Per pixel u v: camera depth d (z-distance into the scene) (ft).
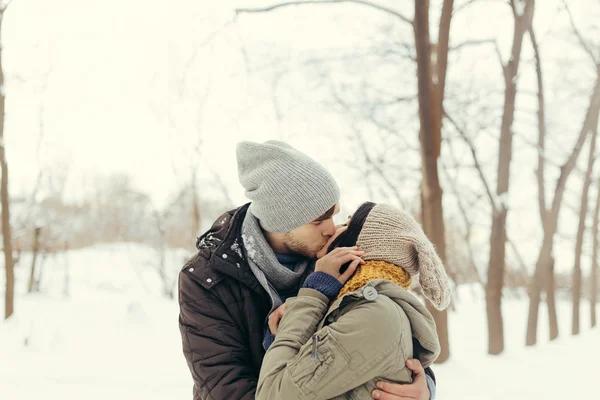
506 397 13.69
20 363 17.29
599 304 38.75
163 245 35.63
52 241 35.81
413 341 4.58
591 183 26.30
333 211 4.90
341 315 4.26
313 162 4.86
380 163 29.53
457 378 15.40
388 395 4.08
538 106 21.94
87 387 14.85
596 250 30.40
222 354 4.63
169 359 18.22
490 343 18.69
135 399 13.88
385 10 17.03
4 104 23.13
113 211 46.01
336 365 3.94
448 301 4.83
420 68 16.85
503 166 19.07
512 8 18.70
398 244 4.70
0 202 23.63
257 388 4.23
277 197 4.70
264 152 4.88
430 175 16.84
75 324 23.02
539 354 18.56
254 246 4.81
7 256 23.53
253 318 4.80
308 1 16.93
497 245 18.93
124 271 39.96
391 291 4.35
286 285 4.99
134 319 23.45
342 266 4.82
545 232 21.26
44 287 33.99
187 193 36.86
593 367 16.12
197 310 4.75
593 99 20.24
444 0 17.44
